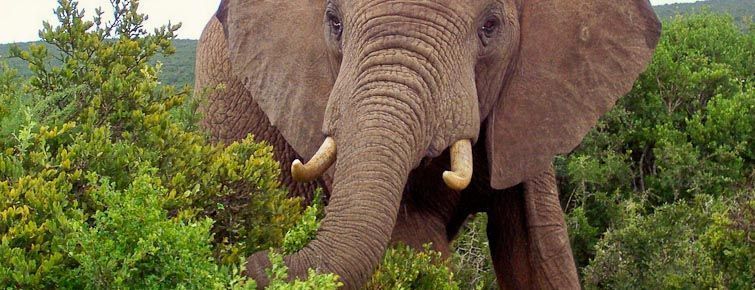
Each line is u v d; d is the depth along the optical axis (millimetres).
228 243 6602
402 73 7082
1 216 5367
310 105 8305
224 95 10281
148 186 5492
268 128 9984
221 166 6719
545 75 8266
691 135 16141
